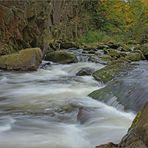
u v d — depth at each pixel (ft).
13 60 42.86
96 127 20.16
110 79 32.89
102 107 24.11
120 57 54.75
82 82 35.76
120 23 122.01
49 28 68.74
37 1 57.00
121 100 24.08
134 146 13.03
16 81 36.91
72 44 71.72
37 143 17.61
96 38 101.60
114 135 18.75
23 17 52.70
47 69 45.78
